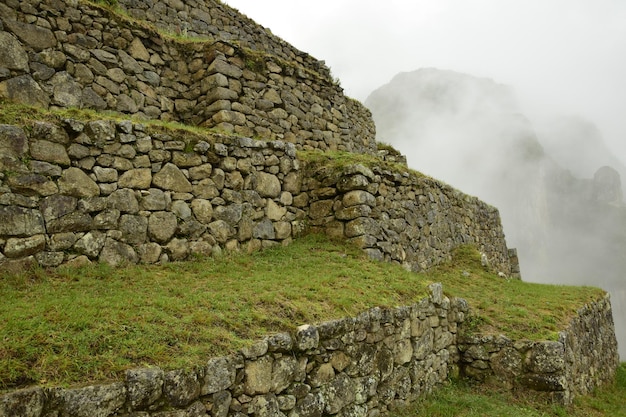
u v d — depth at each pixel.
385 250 8.52
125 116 7.04
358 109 14.54
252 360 3.86
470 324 7.62
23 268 4.66
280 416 3.98
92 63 7.39
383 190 9.01
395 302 5.94
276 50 12.27
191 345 3.68
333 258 7.27
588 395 8.16
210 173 6.74
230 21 11.35
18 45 6.41
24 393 2.68
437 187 11.96
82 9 7.36
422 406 5.75
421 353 6.23
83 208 5.24
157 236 5.95
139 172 5.85
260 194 7.60
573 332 8.07
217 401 3.53
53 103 6.74
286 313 4.67
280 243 7.85
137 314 3.96
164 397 3.23
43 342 3.21
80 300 4.10
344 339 4.82
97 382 2.99
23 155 4.80
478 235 14.77
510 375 6.95
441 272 10.82
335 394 4.57
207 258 6.42
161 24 9.88
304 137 10.40
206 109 8.73
